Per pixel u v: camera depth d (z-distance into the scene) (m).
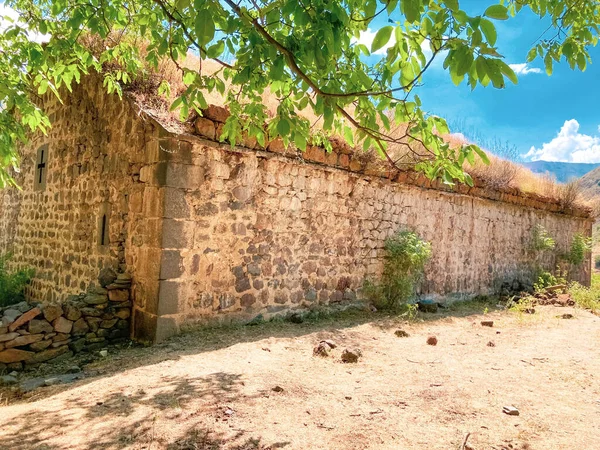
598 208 15.11
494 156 11.84
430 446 3.17
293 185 7.18
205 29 2.26
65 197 8.15
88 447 2.97
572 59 3.19
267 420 3.46
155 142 5.93
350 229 8.07
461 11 2.03
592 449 3.17
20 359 5.11
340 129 3.65
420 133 3.21
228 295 6.39
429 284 9.56
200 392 3.91
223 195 6.31
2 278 8.97
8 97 4.23
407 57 2.71
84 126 7.73
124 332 6.00
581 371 4.91
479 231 10.93
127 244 6.36
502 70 2.06
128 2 4.04
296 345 5.71
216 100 7.02
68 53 4.52
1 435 3.15
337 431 3.35
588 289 12.59
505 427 3.49
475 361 5.30
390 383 4.44
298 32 2.85
